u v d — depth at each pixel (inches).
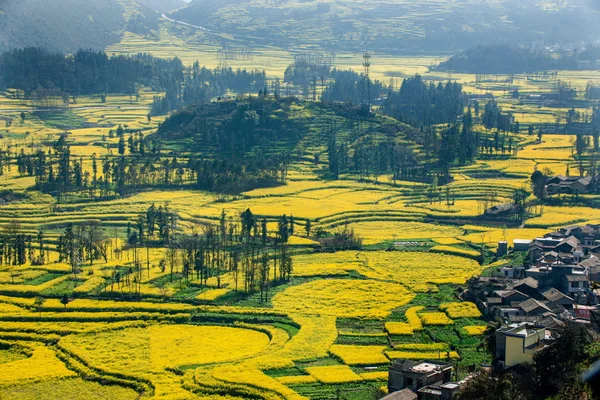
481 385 6638.8
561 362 7126.0
